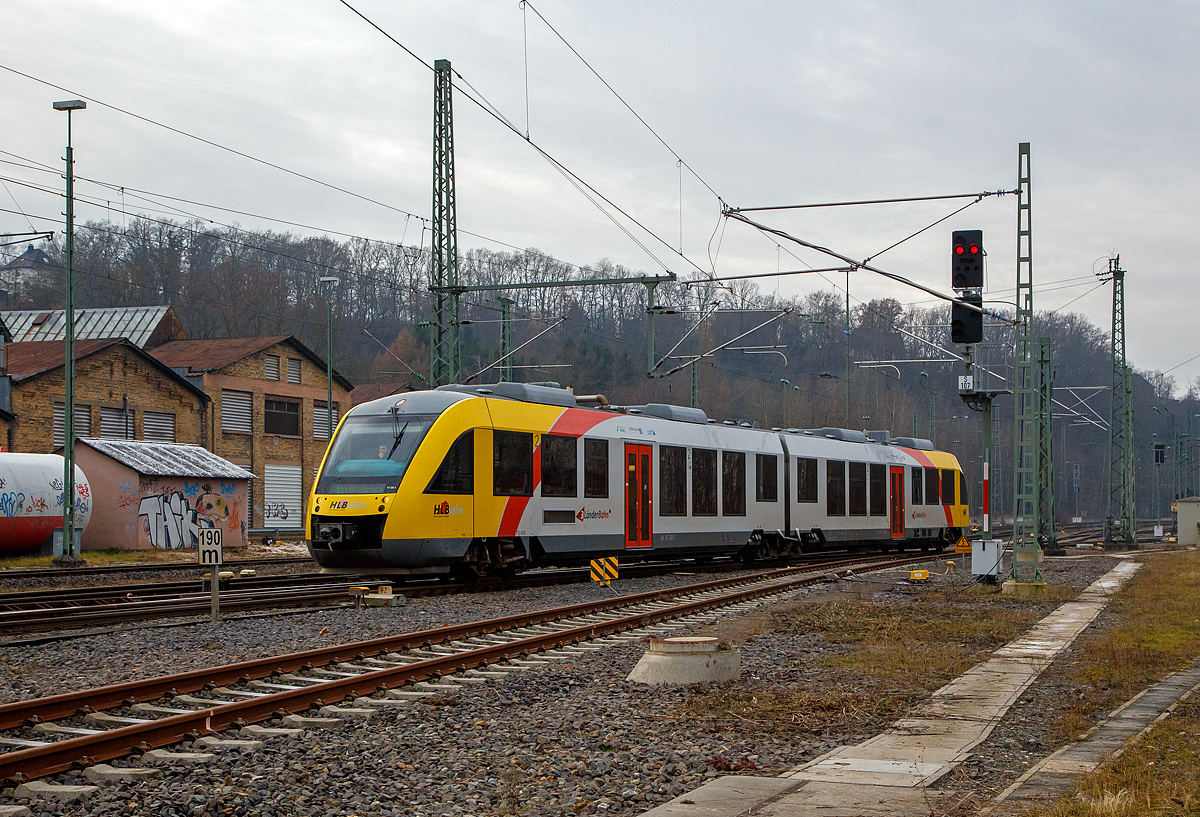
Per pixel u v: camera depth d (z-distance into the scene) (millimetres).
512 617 15820
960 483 41906
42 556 32531
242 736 8844
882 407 83750
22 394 42094
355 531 20438
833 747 8906
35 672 11734
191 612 17359
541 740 8938
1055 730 9547
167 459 39531
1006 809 6812
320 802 7215
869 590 24031
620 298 81500
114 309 60281
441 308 31047
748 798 7160
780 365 83375
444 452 21031
